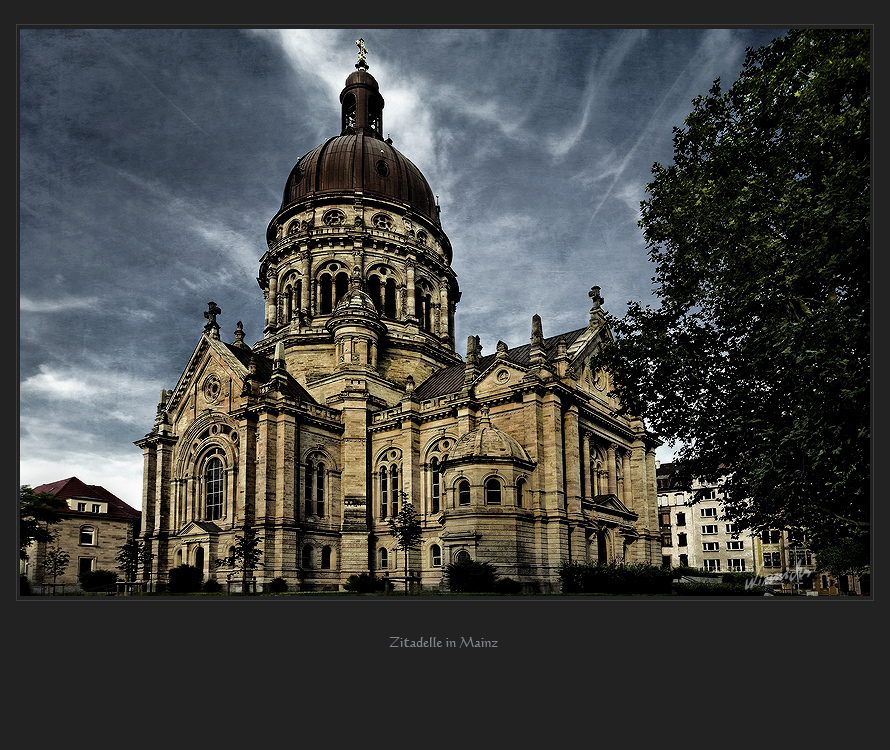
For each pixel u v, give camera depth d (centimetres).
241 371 6034
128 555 6075
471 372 5791
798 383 2512
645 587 4719
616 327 3634
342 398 6366
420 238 8194
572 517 5138
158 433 6419
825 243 2444
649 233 3509
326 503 6028
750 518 3325
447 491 5025
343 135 8925
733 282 3066
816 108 2670
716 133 3328
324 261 7638
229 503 5844
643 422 6397
